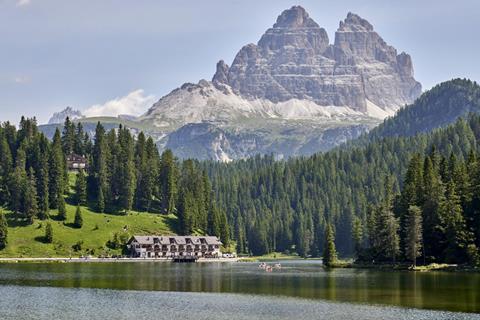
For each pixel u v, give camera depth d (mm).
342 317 133250
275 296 164125
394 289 174000
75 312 140625
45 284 192125
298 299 158125
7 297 162000
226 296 165000
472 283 185875
